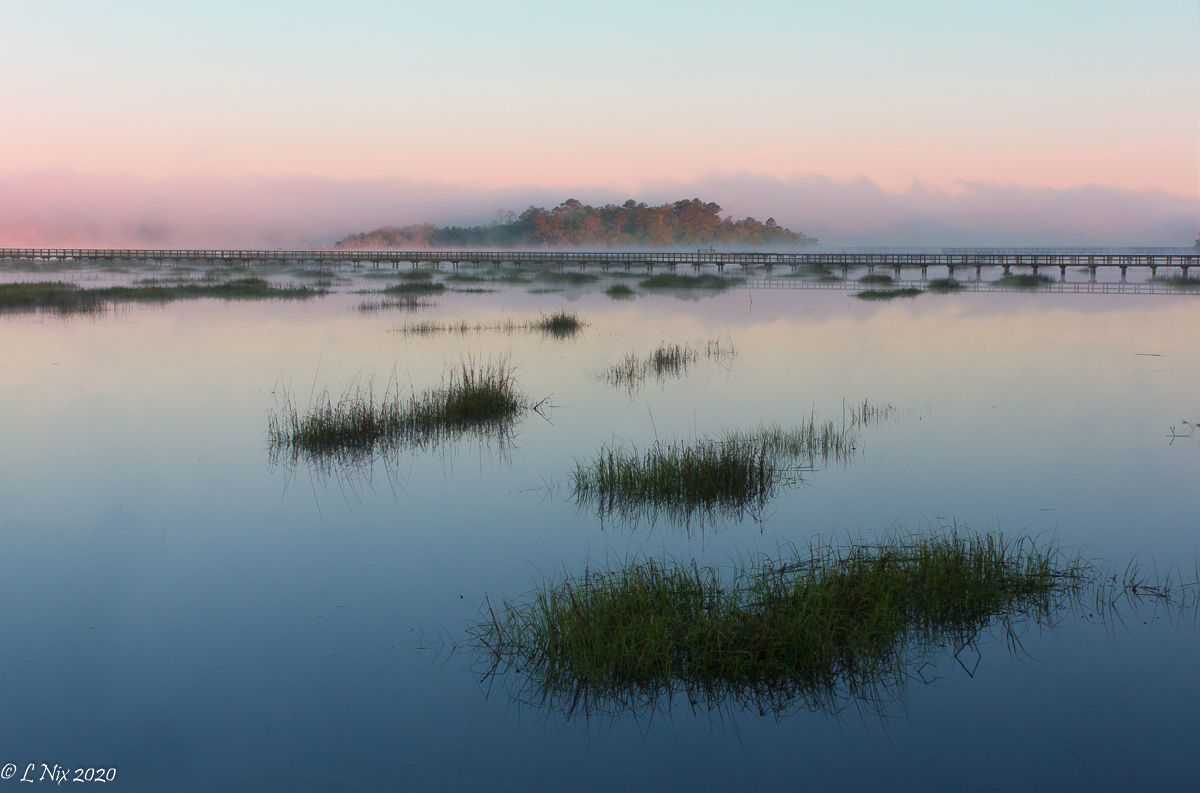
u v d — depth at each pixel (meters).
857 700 4.84
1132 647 5.33
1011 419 11.55
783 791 4.04
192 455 9.96
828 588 5.51
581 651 5.01
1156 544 6.95
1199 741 4.40
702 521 7.55
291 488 8.73
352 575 6.49
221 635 5.58
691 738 4.53
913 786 4.07
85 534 7.42
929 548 6.38
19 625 5.70
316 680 5.05
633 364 16.33
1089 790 4.01
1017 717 4.63
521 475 9.06
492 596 6.05
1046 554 6.69
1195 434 10.69
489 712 4.74
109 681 5.04
